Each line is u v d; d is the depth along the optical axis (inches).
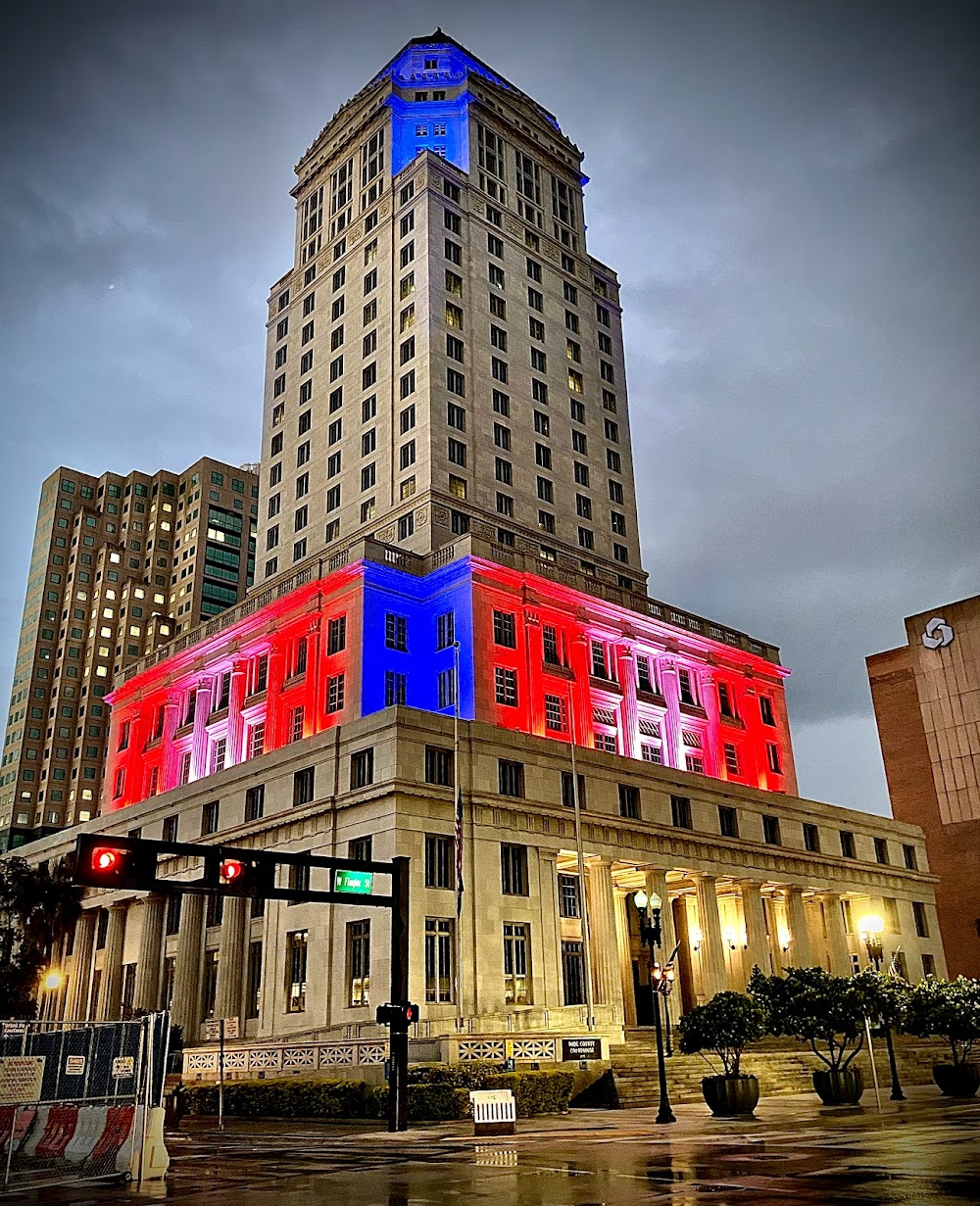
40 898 2479.1
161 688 3284.9
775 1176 697.0
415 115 3959.2
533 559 2915.8
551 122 4323.3
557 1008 2023.9
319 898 1178.6
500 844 2146.9
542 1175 762.8
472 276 3592.5
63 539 6875.0
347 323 3727.9
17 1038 954.7
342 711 2635.3
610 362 4015.8
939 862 3518.7
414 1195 663.1
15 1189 751.7
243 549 6845.5
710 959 2491.4
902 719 3745.1
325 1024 1995.6
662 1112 1261.1
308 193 4237.2
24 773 6195.9
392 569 2763.3
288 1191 705.0
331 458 3575.3
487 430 3378.4
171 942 2532.0
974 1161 730.8
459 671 2640.3
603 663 3004.4
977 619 3639.3
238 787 2456.9
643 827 2427.4
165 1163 832.3
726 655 3339.1
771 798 2824.8
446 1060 1615.4
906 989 1561.3
